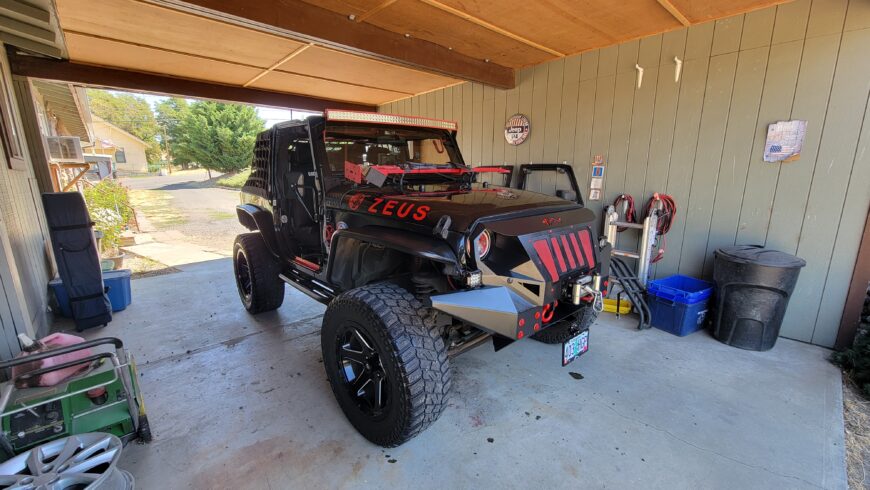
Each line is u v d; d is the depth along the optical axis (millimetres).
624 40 3871
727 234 3561
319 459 1980
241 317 3900
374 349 1946
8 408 1666
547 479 1855
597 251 2412
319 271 2988
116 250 7078
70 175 7965
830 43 2893
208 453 2014
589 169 4371
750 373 2785
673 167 3773
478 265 1920
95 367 1976
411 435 1927
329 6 3070
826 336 3174
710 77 3451
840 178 2975
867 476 1857
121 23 3250
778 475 1870
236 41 3709
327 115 2662
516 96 4941
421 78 5223
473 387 2613
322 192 2789
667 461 1961
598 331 3516
